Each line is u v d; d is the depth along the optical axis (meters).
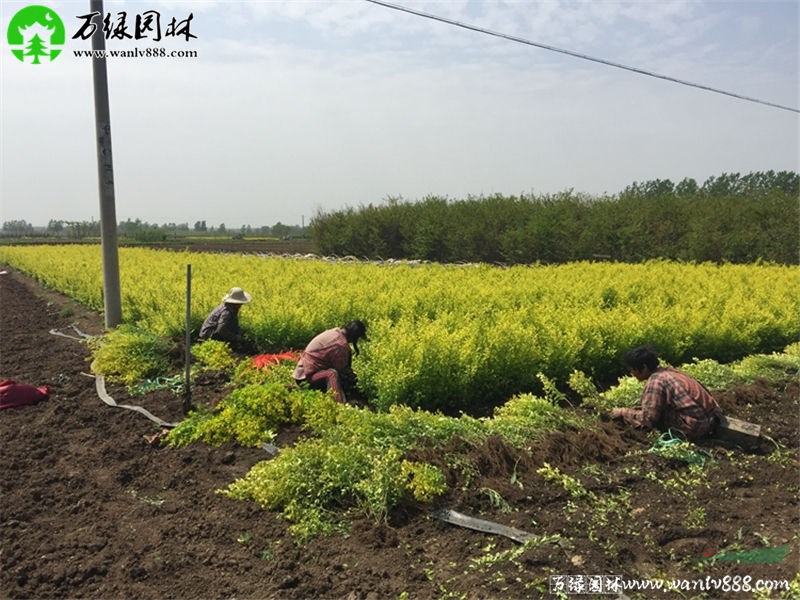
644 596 4.04
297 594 4.20
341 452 5.54
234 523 5.12
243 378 8.93
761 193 27.98
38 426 7.48
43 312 18.14
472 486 5.55
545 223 28.80
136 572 4.44
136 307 13.92
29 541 4.89
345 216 41.25
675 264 23.19
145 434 7.14
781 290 14.52
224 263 23.17
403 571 4.43
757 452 6.52
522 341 8.88
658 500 5.39
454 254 33.47
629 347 9.98
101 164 12.55
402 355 8.20
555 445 6.34
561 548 4.55
